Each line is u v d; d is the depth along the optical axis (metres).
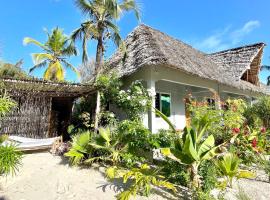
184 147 5.34
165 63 9.08
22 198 5.15
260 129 9.95
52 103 13.95
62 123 13.70
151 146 7.76
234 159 6.13
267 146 9.45
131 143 7.54
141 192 5.52
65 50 16.30
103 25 14.00
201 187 5.41
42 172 6.83
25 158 8.26
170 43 14.02
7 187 5.71
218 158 6.48
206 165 5.70
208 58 19.22
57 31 19.83
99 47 13.97
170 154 5.59
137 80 10.62
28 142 9.55
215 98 12.15
